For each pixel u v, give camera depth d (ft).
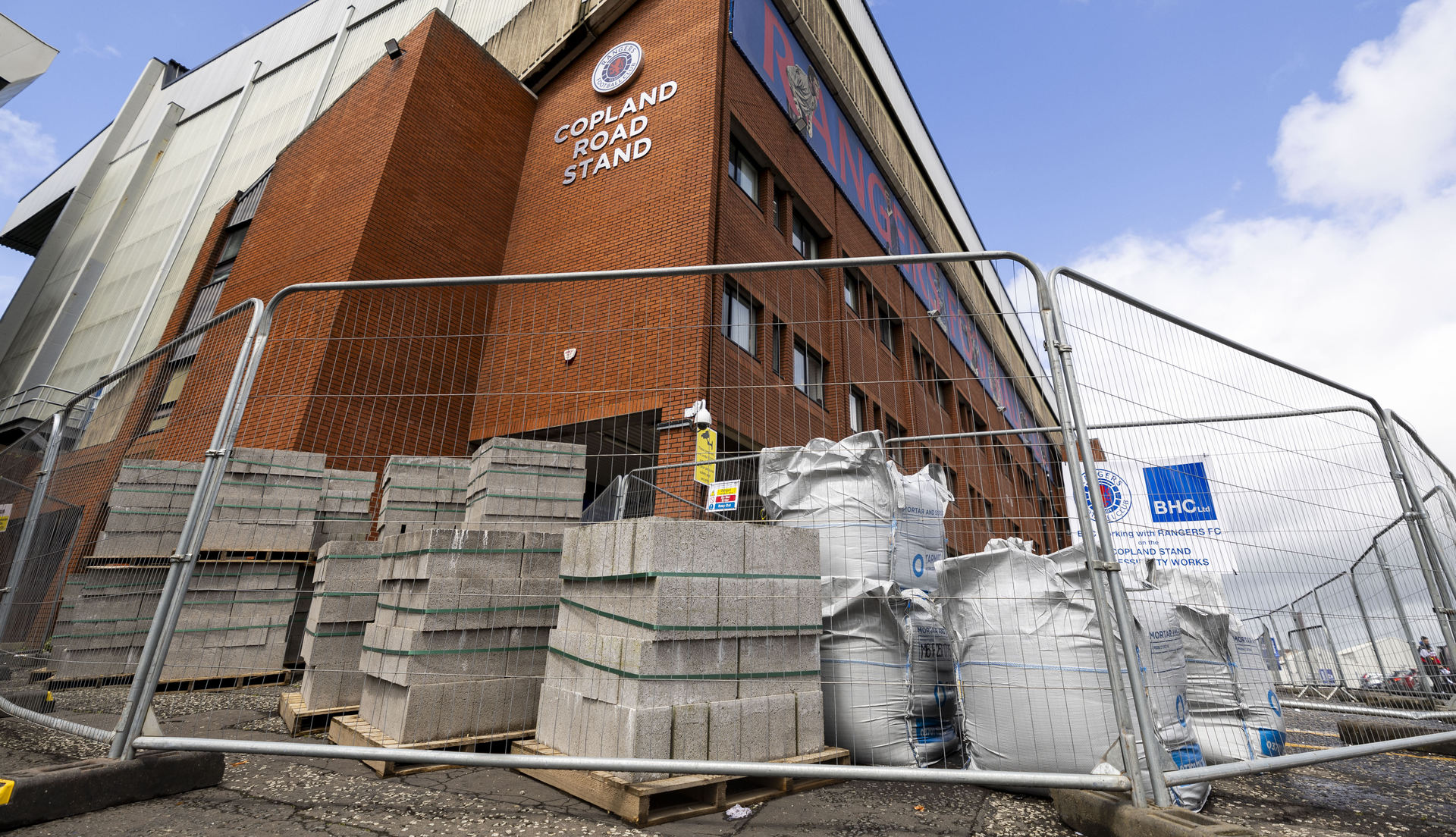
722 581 11.65
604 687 11.00
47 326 77.66
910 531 16.06
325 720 15.07
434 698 12.34
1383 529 14.82
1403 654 14.37
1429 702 16.25
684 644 10.94
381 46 67.77
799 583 12.79
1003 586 12.29
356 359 34.63
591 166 42.98
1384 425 16.21
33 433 20.25
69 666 18.24
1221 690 13.62
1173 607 12.85
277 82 78.38
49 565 16.97
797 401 38.37
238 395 13.01
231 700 18.07
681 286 33.40
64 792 9.60
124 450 15.71
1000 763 11.61
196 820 9.62
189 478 21.22
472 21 60.49
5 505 19.97
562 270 40.68
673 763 9.43
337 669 15.42
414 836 9.07
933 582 16.28
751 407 34.14
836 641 13.62
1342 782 13.42
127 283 73.41
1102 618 9.96
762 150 42.06
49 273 86.58
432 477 22.08
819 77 52.60
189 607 19.69
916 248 66.33
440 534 13.17
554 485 18.54
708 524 11.76
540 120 49.26
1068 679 11.27
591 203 41.63
